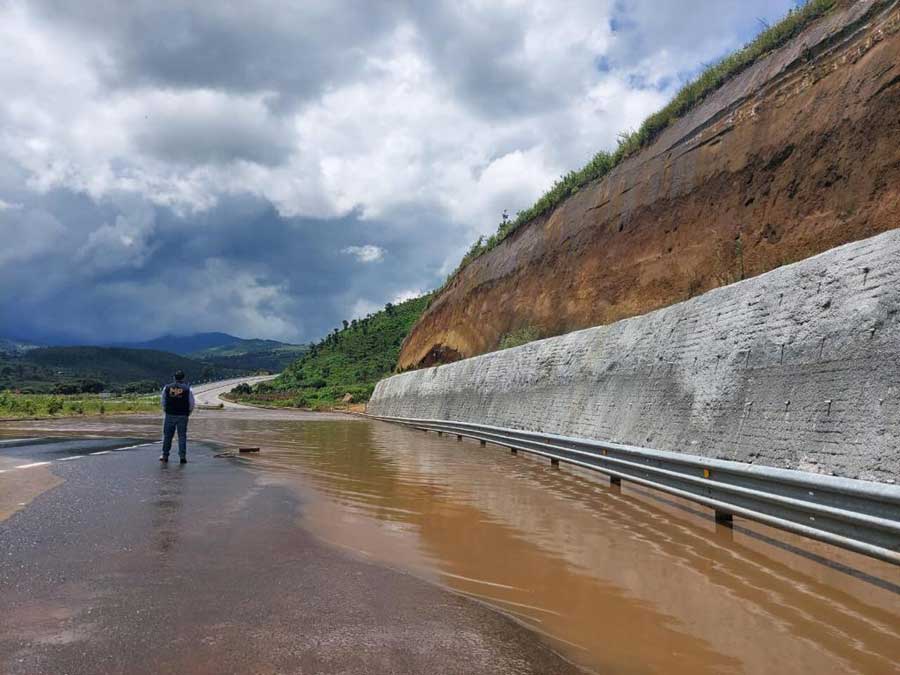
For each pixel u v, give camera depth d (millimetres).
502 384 20703
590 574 5027
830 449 6941
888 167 12875
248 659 3203
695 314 10688
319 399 63219
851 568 5199
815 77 16281
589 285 23750
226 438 19703
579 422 14523
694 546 5957
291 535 6082
